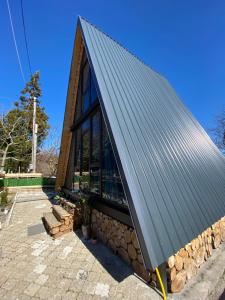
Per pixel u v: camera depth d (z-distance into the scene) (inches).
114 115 150.5
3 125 817.5
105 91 163.5
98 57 198.5
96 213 212.7
